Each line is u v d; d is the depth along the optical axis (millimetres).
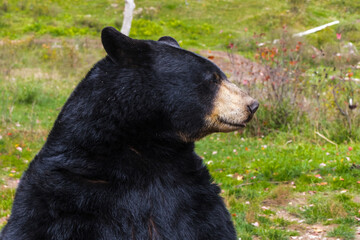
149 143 4074
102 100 3982
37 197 3799
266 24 41062
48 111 19516
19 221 3795
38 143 14516
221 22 42250
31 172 4055
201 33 39531
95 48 33719
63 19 42781
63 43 32375
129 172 3930
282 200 9141
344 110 14766
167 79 4074
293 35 32281
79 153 3916
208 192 4152
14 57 28969
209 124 4238
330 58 21891
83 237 3674
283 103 15617
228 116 4219
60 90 23188
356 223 7883
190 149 4344
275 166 11148
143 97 4016
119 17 42812
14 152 13156
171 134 4133
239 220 7945
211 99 4191
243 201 9109
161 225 3939
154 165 4062
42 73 26688
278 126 15406
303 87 16562
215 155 13211
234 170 11336
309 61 24969
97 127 3936
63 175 3830
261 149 13320
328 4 46344
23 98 20656
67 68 27969
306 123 15430
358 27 38531
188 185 4105
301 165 11164
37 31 39156
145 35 38469
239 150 13570
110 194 3807
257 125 15258
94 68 4215
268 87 15930
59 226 3670
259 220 8086
